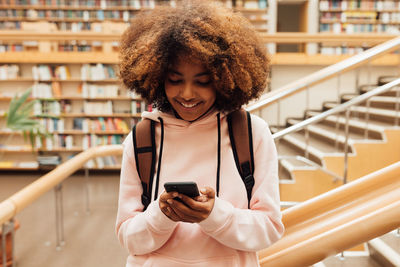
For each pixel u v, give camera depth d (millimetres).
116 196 4188
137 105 5180
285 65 5172
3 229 1635
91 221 3359
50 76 5082
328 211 825
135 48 630
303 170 2760
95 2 6383
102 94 5141
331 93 5277
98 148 2930
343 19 6984
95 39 4430
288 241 794
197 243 635
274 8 7168
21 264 2523
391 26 6965
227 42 574
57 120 5188
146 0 6359
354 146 2791
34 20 6512
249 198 640
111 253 2709
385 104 3633
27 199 1781
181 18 581
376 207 767
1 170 5484
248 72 609
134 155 684
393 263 1374
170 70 588
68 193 4301
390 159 2801
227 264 629
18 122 2846
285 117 5348
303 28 7500
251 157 649
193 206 534
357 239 726
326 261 1568
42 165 5254
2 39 4328
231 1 6945
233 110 667
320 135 3703
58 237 2766
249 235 586
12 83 5211
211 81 594
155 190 658
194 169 655
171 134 671
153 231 598
